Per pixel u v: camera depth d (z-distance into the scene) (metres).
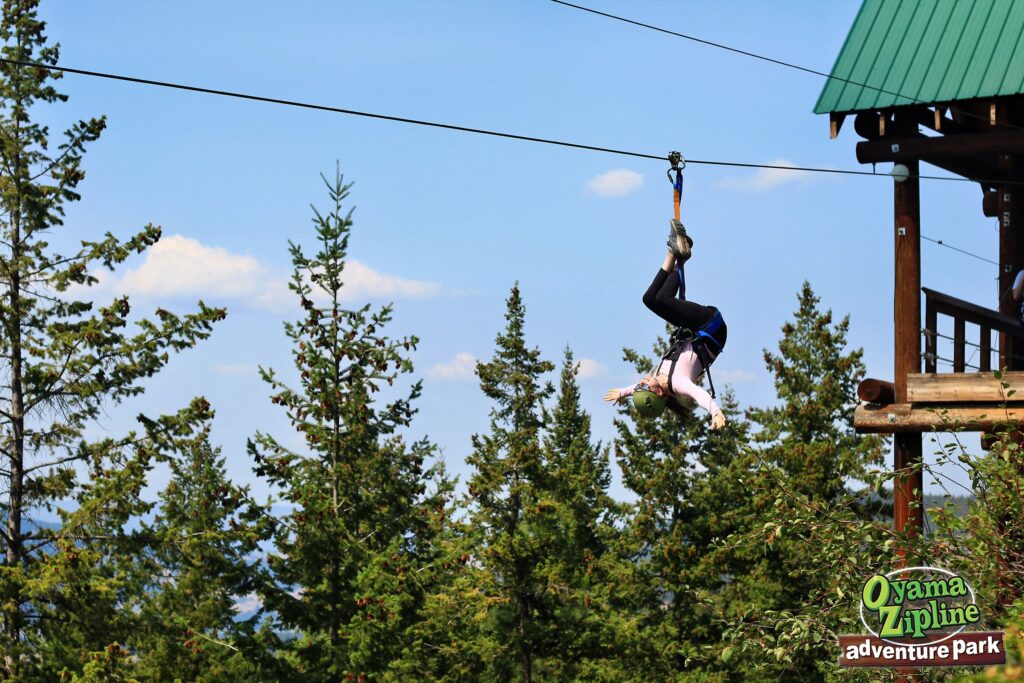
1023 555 14.37
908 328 18.53
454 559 29.97
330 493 29.83
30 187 24.92
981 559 14.41
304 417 29.27
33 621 23.81
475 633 33.66
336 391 29.22
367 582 27.92
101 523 24.12
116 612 24.62
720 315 11.91
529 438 34.09
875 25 20.34
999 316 18.97
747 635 16.20
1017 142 18.08
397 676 31.12
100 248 25.08
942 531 14.99
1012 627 12.95
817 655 17.23
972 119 20.70
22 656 23.34
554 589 32.09
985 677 11.59
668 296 11.91
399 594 28.06
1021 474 15.05
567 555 32.88
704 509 37.88
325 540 28.30
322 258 29.56
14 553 24.22
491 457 33.22
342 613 28.56
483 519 33.09
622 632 34.09
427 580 29.69
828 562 15.73
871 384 18.27
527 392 36.41
